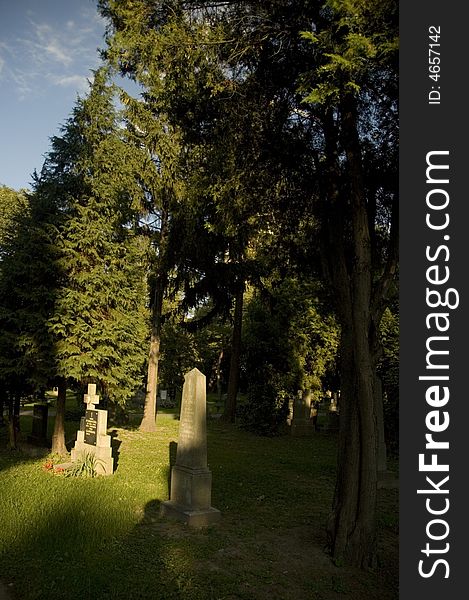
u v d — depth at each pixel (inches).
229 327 1476.4
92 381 542.0
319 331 829.8
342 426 287.0
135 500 356.8
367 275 285.9
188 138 381.4
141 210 746.8
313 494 413.1
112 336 520.1
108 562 247.8
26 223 534.6
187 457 337.4
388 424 682.2
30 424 805.9
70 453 533.6
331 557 273.4
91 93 649.0
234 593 226.5
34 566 240.1
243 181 346.3
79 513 312.2
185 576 238.8
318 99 231.6
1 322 526.0
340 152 326.3
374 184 337.1
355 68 226.4
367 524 268.2
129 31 315.6
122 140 709.9
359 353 277.7
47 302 508.7
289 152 341.1
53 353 493.0
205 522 319.9
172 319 954.7
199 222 660.7
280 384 827.4
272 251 411.2
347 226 357.1
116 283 545.0
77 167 567.8
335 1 216.4
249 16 300.5
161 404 1339.8
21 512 310.5
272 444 697.6
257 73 328.2
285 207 366.6
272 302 863.7
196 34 310.3
